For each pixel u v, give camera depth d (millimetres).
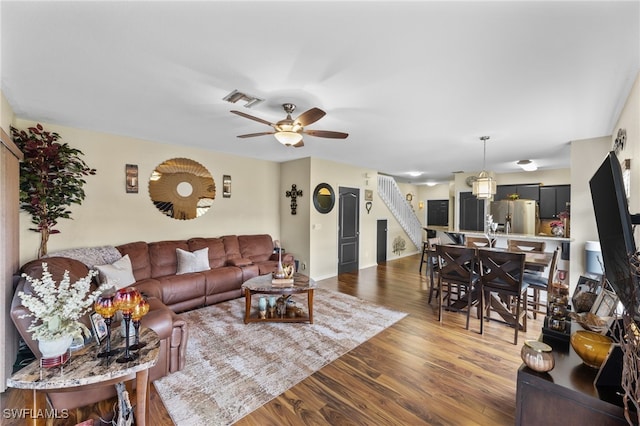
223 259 4523
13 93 2379
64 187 3078
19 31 1542
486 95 2367
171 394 2014
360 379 2211
